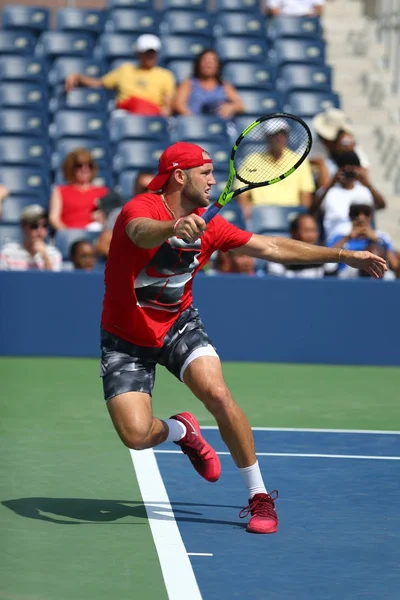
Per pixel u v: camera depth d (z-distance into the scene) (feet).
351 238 83.10
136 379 38.09
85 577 32.55
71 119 106.42
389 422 61.46
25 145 103.45
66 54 116.98
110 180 100.94
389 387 73.41
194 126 104.37
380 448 54.03
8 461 48.93
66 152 102.78
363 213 82.79
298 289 80.89
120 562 34.19
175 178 36.76
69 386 69.97
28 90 110.32
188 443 40.01
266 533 37.91
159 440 38.86
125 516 39.99
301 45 120.26
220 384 37.96
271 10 126.93
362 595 31.30
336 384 73.97
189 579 32.42
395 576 33.27
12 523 38.70
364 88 122.01
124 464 48.73
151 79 108.37
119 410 37.73
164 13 123.24
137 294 37.52
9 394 66.74
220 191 97.86
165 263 37.11
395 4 123.24
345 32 128.06
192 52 117.80
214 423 59.52
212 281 80.23
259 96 111.65
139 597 30.68
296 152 52.19
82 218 90.74
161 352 38.81
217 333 80.64
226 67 114.93
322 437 56.54
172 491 43.96
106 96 110.11
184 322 38.91
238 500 42.68
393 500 43.32
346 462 50.42
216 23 124.06
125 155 102.78
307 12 126.41
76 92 109.19
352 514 41.01
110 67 116.78
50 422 58.44
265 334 80.94
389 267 86.58
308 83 116.57
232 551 35.65
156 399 67.00
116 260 37.14
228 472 47.57
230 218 92.53
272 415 62.64
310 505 42.27
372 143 115.75
